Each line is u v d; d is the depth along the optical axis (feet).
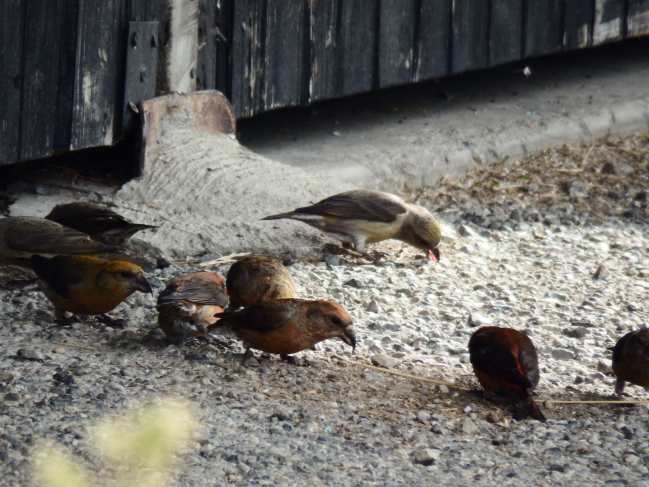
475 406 25.63
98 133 41.68
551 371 28.84
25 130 39.17
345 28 51.37
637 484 20.47
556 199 49.70
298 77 50.08
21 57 38.27
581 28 63.98
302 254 39.19
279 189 42.29
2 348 27.04
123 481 19.08
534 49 61.52
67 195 42.27
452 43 56.80
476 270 38.83
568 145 57.06
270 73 48.78
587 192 50.85
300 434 22.39
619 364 26.07
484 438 23.25
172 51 44.01
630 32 67.62
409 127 55.83
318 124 56.29
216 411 23.32
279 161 48.42
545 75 67.97
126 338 29.01
